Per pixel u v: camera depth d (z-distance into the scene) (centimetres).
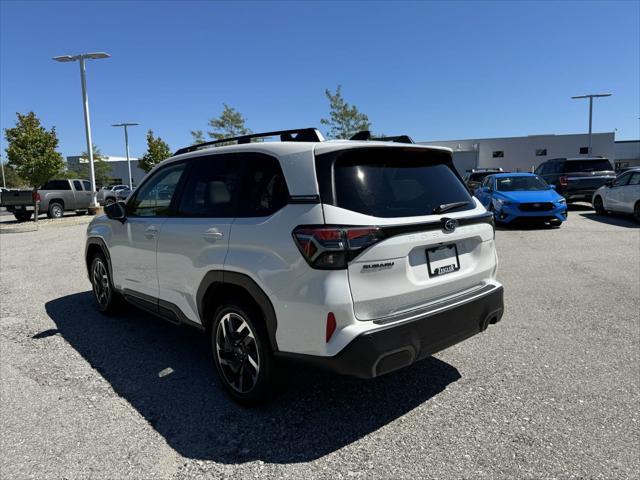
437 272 306
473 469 255
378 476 251
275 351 291
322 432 295
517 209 1215
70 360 415
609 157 5306
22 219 2178
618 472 250
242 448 279
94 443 286
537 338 447
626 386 347
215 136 3045
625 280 658
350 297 262
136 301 452
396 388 352
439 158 353
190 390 355
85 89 2125
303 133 318
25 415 320
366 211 276
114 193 3155
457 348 426
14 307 590
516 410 316
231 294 332
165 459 269
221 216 331
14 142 2002
